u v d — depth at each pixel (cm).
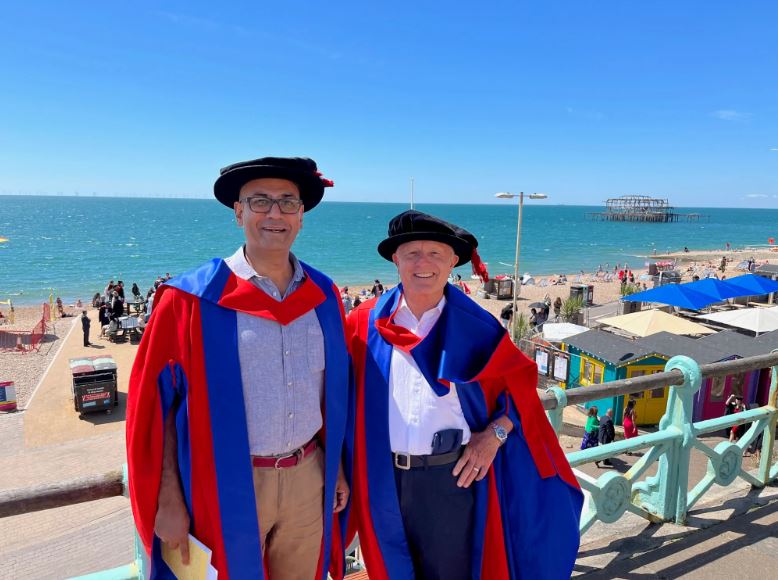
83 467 1166
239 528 175
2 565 796
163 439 172
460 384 215
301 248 7888
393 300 230
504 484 228
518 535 226
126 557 802
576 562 296
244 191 187
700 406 1279
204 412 173
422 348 213
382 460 216
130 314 2656
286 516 194
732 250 8475
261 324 181
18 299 3922
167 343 172
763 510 348
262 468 185
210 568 168
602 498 304
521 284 4109
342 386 199
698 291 2316
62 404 1534
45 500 181
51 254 6762
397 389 215
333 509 204
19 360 2023
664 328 1734
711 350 1334
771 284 2481
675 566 293
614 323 1834
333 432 196
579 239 10369
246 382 178
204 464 173
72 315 3006
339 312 203
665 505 333
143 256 6631
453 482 215
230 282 182
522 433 224
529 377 225
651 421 1359
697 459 874
